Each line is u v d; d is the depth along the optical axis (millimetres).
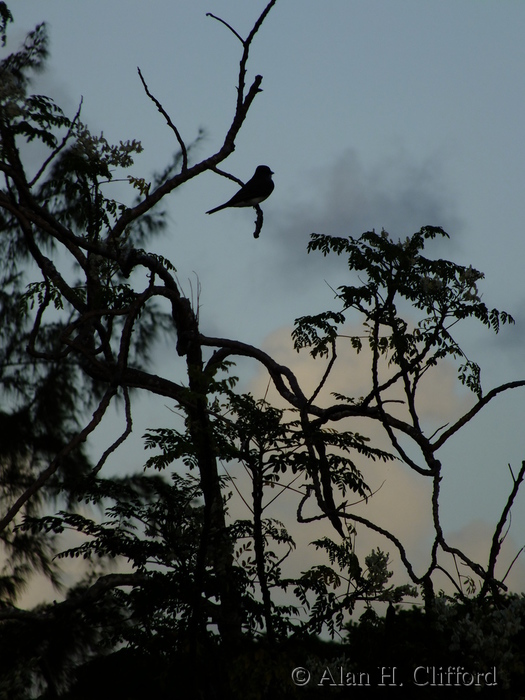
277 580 11109
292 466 10375
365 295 11195
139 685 12172
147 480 12078
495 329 11297
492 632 10961
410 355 11906
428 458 11766
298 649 10984
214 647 10930
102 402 10117
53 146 11633
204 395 9586
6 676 10570
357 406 11688
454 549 11352
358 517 11164
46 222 12195
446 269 11219
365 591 10938
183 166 12258
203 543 10102
